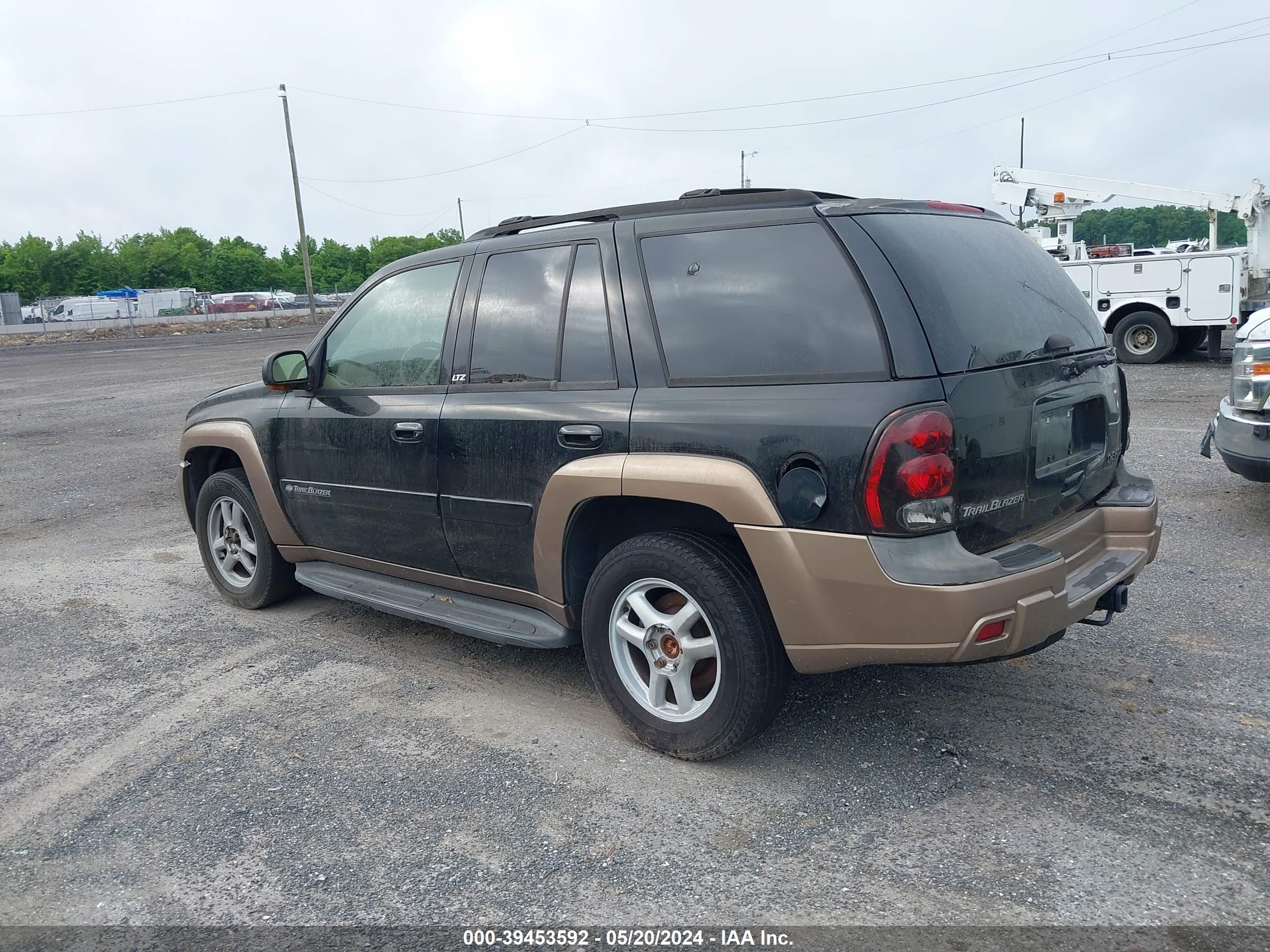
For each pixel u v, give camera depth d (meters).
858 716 3.92
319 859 3.12
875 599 3.04
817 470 3.10
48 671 4.82
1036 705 3.94
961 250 3.45
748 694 3.35
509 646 4.90
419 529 4.38
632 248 3.68
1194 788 3.29
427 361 4.34
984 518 3.18
